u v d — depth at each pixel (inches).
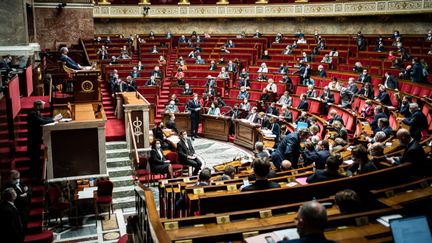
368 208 203.8
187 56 1059.9
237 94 828.0
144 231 239.0
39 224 372.2
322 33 1165.7
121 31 1270.9
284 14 1174.3
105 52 997.2
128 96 644.7
